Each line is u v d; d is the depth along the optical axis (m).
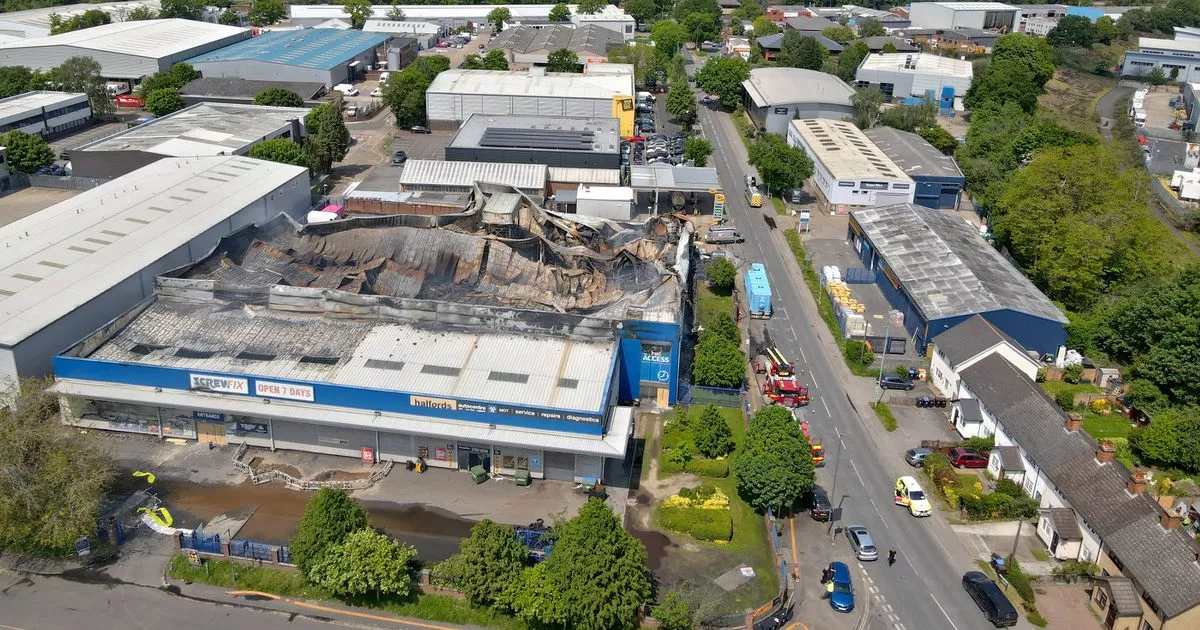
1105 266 115.94
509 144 148.25
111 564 65.56
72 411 82.06
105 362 79.06
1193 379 87.62
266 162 136.25
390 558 61.38
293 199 132.62
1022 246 120.81
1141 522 64.56
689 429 83.56
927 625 62.22
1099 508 67.75
